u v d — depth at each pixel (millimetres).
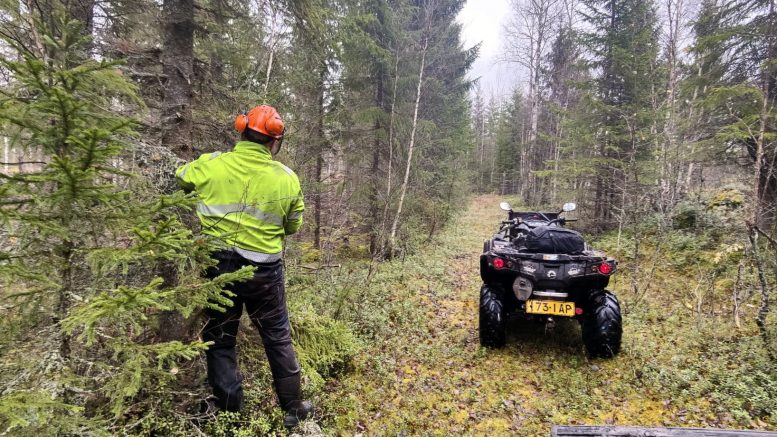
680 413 3309
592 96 11016
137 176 1765
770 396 3357
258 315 2518
